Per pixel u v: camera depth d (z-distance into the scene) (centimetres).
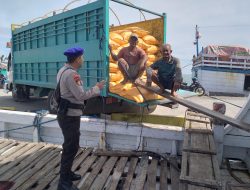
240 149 498
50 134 624
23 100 1175
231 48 1984
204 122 572
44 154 525
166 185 409
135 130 555
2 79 2066
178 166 479
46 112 638
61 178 384
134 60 602
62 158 383
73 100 370
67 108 368
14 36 988
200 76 1958
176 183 414
